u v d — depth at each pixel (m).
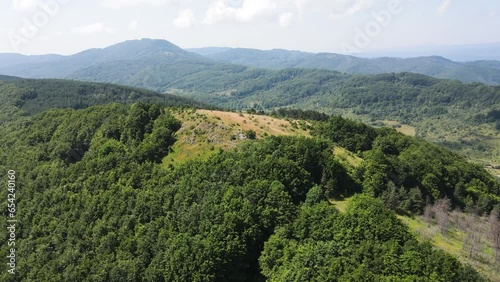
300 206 87.06
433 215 103.25
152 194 93.56
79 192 103.50
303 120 176.12
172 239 76.81
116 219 88.69
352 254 65.38
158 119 134.75
